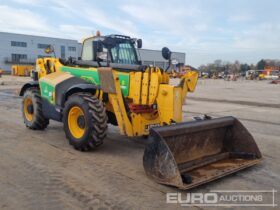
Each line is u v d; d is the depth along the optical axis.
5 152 6.04
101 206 3.90
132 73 6.06
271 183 4.79
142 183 4.63
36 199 4.06
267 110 13.20
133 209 3.85
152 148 4.65
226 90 26.58
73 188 4.41
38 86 8.11
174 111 5.64
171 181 4.39
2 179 4.69
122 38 7.36
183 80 5.89
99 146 6.50
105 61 7.04
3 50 71.31
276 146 6.98
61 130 7.96
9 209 3.80
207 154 5.59
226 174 4.89
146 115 6.07
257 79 61.06
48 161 5.54
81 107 5.89
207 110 12.63
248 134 5.66
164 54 6.46
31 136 7.31
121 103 5.72
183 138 5.11
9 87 22.73
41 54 76.44
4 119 9.39
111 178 4.80
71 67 7.20
